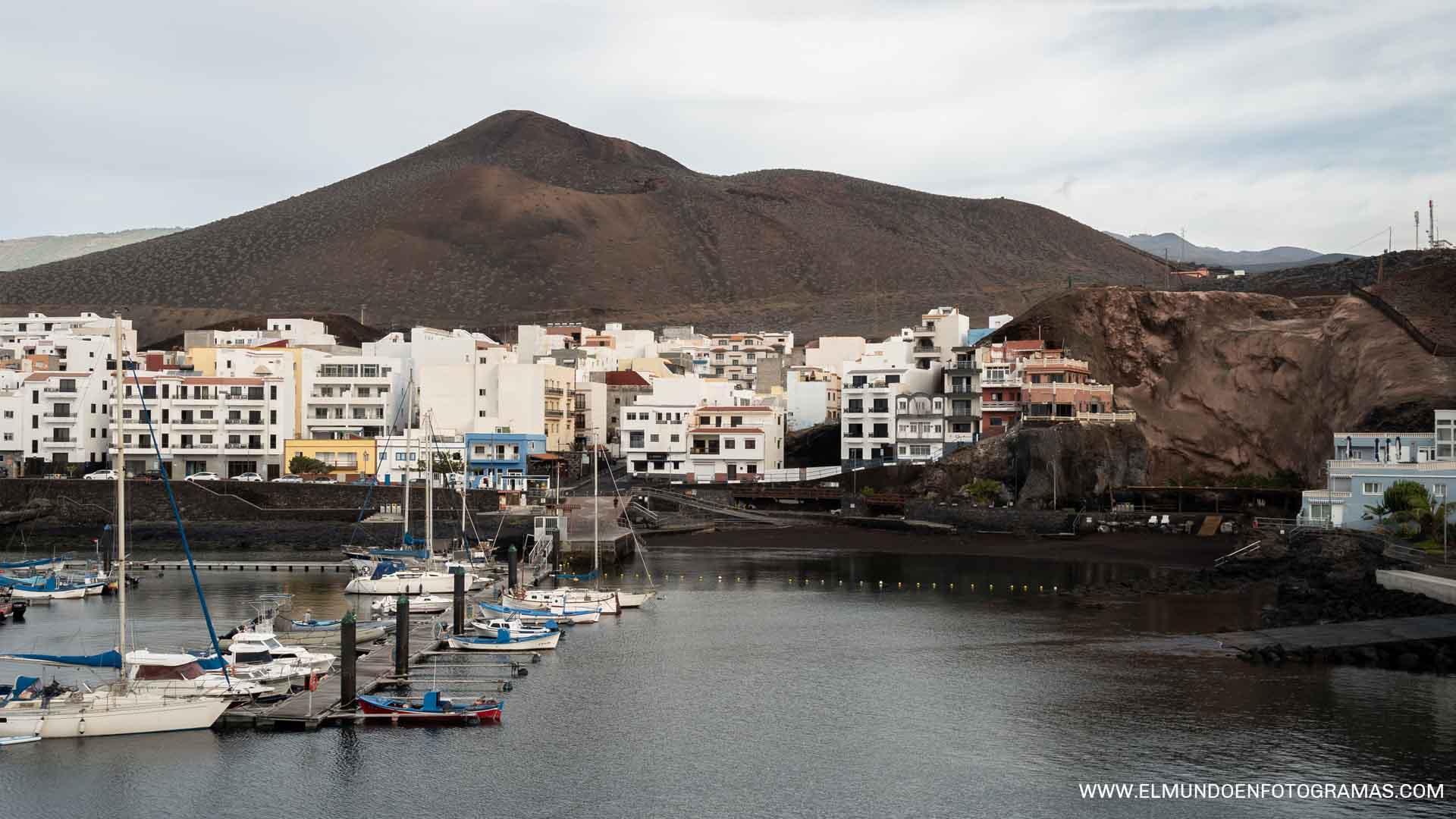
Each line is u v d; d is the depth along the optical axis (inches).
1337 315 7416.3
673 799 2691.9
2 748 2903.5
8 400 7460.6
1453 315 7003.0
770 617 4586.6
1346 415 6732.3
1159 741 3026.6
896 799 2687.0
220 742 2982.3
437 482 7140.8
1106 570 5654.5
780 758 2940.5
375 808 2630.4
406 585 5014.8
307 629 4121.6
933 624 4424.2
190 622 4379.9
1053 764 2881.4
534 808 2640.3
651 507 7253.9
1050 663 3799.2
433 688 3427.7
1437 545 4778.5
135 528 6569.9
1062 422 7322.8
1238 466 7780.5
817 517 7076.8
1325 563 4881.9
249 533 6530.5
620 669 3754.9
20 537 6560.0
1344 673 3634.4
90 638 4057.6
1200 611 4598.9
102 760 2851.9
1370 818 2564.0
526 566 5531.5
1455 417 5590.6
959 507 6815.9
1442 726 3105.3
